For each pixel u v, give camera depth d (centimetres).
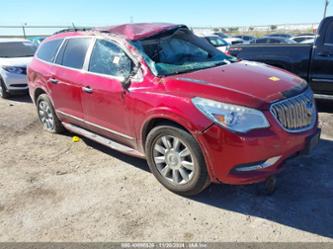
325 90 614
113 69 398
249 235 288
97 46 427
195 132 307
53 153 478
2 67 841
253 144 291
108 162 440
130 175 400
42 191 371
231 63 426
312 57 609
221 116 296
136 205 338
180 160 337
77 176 404
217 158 304
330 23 588
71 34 483
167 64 382
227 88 314
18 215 329
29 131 578
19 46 980
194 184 329
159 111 331
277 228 295
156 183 379
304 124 331
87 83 424
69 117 489
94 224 311
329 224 298
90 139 509
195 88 320
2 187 383
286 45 645
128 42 390
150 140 356
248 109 294
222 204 335
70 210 334
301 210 320
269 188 343
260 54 671
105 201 347
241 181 303
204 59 435
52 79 493
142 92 352
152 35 413
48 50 530
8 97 870
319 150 450
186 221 310
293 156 324
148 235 293
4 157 469
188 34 471
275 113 301
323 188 356
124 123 387
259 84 331
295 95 328
